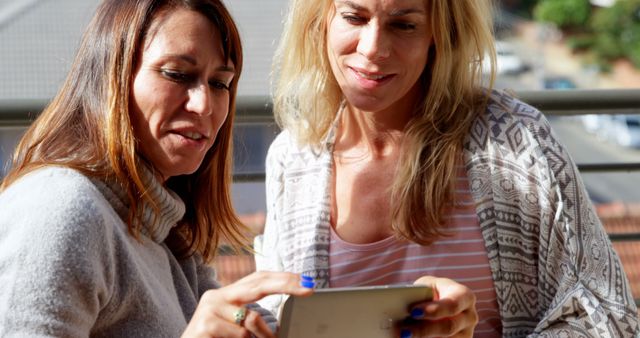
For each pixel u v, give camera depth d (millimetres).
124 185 1571
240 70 1707
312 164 2029
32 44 17188
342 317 1516
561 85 30297
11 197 1500
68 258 1420
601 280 1845
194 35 1588
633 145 22375
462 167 1935
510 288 1904
